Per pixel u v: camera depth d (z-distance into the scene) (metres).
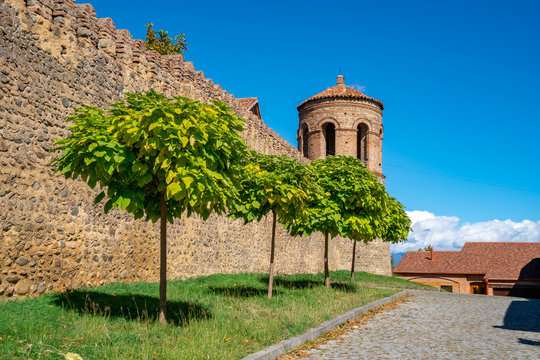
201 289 12.25
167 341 6.34
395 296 16.70
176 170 6.61
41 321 6.64
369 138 35.09
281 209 11.55
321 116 35.19
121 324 7.11
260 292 13.09
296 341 7.47
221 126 7.38
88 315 7.41
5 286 8.38
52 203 9.65
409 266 51.53
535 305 16.08
